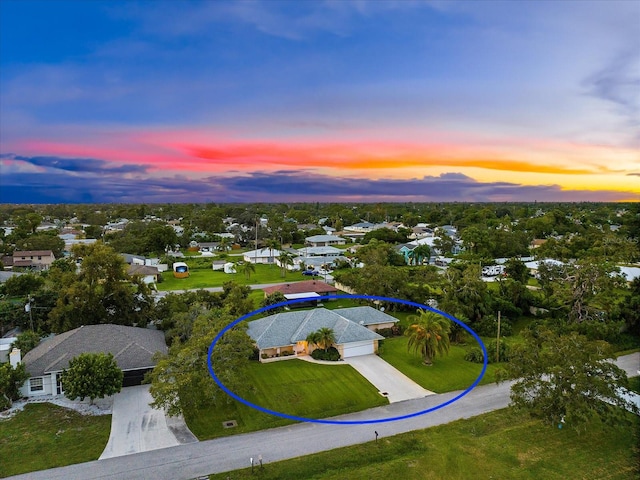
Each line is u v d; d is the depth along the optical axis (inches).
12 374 1427.2
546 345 1353.3
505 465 1120.2
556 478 1071.0
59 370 1508.4
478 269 2495.1
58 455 1155.9
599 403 1200.2
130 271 3449.8
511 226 5984.3
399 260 4183.1
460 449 1190.3
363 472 1091.9
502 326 2206.0
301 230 6579.7
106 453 1168.8
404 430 1294.3
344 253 4815.5
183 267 3784.5
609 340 2047.2
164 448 1195.9
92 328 1744.6
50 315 1991.9
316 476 1079.0
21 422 1325.0
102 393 1385.3
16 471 1085.1
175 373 1320.1
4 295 2571.4
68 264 3046.3
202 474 1082.7
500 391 1563.7
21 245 4542.3
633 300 2229.3
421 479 1071.0
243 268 3971.5
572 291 2282.2
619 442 1222.9
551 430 1285.7
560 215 6166.3
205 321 1636.3
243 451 1183.6
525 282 2871.6
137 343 1688.0
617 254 3223.4
